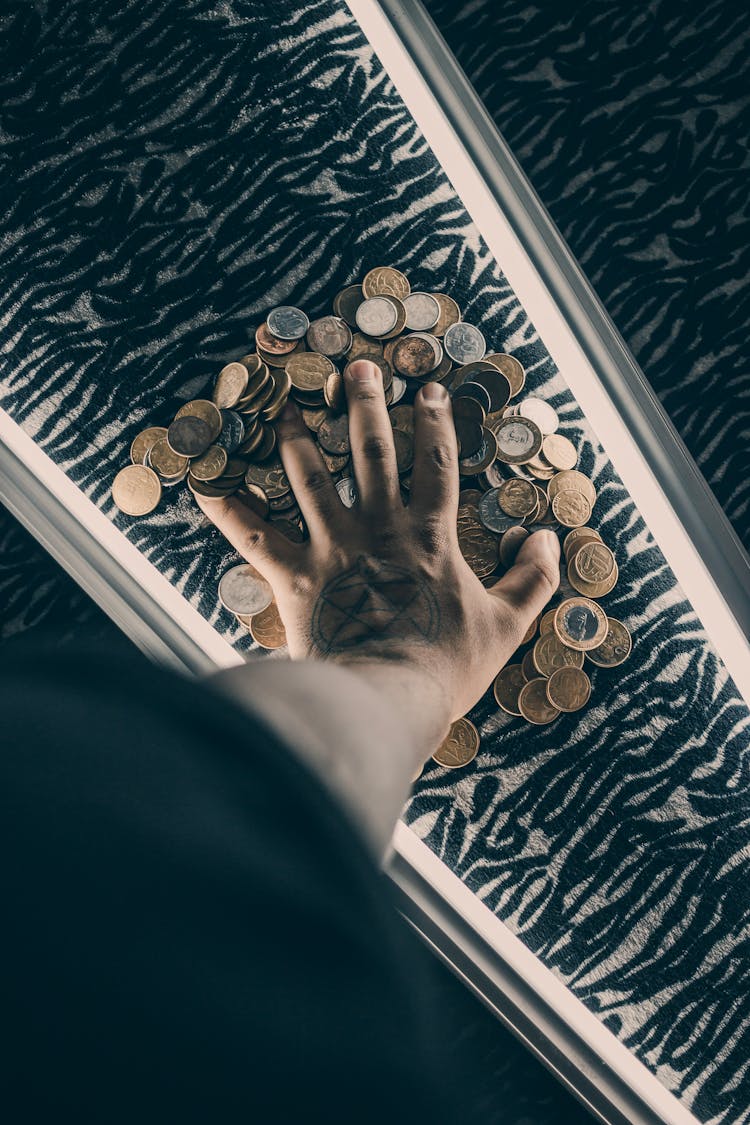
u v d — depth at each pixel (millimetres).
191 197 1072
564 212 1170
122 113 1068
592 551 1077
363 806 375
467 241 1089
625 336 1175
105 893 215
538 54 1179
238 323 1065
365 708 473
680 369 1173
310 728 364
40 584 1146
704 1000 1098
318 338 1050
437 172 1092
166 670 281
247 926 218
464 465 1050
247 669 412
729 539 1127
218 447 1032
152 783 240
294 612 964
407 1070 219
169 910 215
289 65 1073
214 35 1068
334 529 979
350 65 1078
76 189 1071
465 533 1056
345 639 901
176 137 1070
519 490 1057
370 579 936
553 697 1066
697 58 1167
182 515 1054
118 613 1066
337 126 1079
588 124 1177
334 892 239
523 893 1103
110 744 248
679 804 1091
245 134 1072
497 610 978
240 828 236
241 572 1040
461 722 1083
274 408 1028
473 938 1090
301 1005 214
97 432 1064
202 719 262
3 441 1070
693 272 1173
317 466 1010
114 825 229
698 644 1104
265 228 1073
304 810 252
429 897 1084
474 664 910
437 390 1031
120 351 1066
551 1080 1135
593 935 1104
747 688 1113
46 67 1066
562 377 1098
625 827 1093
